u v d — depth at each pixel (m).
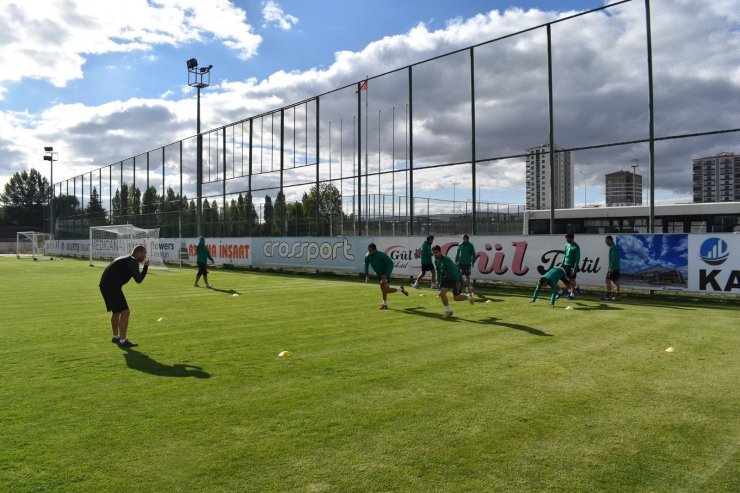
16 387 5.73
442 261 10.69
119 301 7.93
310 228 26.78
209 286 17.73
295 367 6.57
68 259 44.88
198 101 35.22
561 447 4.12
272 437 4.32
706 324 9.81
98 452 4.04
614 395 5.43
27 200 94.12
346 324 9.84
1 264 34.88
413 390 5.59
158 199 39.12
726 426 4.57
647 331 9.07
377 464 3.82
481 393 5.48
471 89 18.84
